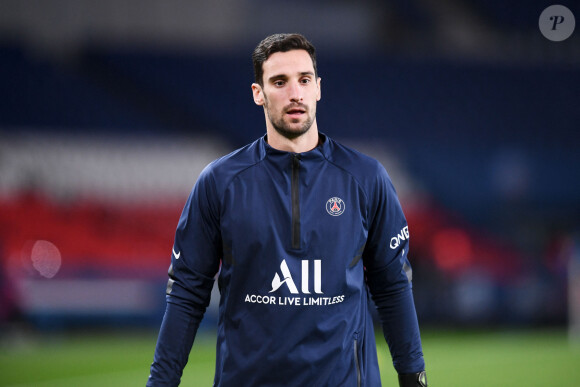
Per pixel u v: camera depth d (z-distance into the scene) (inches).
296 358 325.4
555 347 1393.9
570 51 2464.3
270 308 327.9
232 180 338.3
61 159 1905.8
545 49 2469.2
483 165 2300.7
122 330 1605.6
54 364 1144.2
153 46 2320.4
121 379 1011.3
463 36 2480.3
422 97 2385.6
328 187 337.7
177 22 2324.1
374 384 348.5
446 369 1127.6
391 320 359.9
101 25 2288.4
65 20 2261.3
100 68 2277.3
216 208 339.0
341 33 2410.2
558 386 995.3
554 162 2322.8
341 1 2396.7
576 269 1696.6
